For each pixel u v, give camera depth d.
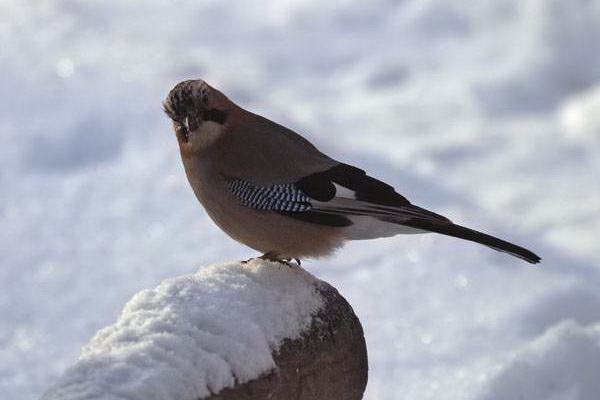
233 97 14.97
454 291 10.97
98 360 5.00
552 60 16.11
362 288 11.08
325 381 6.06
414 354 9.87
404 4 18.34
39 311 10.54
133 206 12.43
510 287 11.02
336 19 18.16
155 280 11.06
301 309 6.05
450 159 14.04
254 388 5.47
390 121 14.98
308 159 7.62
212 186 7.64
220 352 5.36
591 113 14.99
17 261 11.42
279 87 15.91
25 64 15.20
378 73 16.47
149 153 13.38
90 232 11.98
